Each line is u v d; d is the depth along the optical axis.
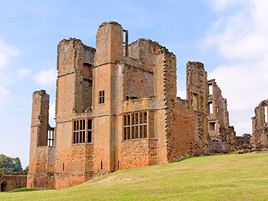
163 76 48.88
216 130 82.25
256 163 35.88
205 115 58.38
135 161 49.56
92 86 58.81
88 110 56.00
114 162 52.03
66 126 58.94
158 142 48.03
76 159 56.03
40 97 72.25
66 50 61.66
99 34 56.31
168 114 47.94
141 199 22.09
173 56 50.84
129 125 51.38
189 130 51.94
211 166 37.56
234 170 33.16
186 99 52.97
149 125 48.81
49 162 65.31
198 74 59.50
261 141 78.81
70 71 60.16
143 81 57.59
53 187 61.69
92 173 54.00
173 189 25.89
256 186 24.38
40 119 71.25
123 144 51.31
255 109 83.19
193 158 46.94
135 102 50.81
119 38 55.72
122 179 38.50
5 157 168.88
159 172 38.06
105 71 54.53
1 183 71.56
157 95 49.16
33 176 67.56
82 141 55.94
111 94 53.41
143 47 60.44
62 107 60.25
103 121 53.69
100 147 53.50
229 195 21.48
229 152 57.41
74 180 55.66
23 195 31.30
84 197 24.94
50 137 73.06
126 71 54.28
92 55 63.06
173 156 47.62
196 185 26.78
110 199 22.91
